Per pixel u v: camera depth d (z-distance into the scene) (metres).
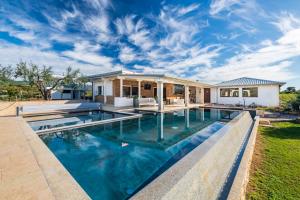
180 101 20.41
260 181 3.39
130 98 16.47
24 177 2.78
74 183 2.62
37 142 4.65
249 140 5.44
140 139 7.24
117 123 10.04
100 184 3.84
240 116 8.76
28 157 3.59
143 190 2.08
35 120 10.72
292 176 3.54
